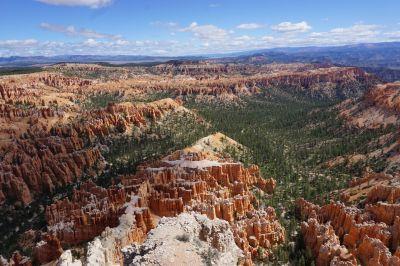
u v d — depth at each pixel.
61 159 165.62
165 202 96.44
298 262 82.31
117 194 104.12
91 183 137.25
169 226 57.34
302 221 100.12
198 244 54.44
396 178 105.38
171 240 53.66
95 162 168.75
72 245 90.69
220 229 60.88
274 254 85.69
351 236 82.38
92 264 53.12
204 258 51.47
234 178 120.12
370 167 156.50
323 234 84.38
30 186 155.75
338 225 90.25
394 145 164.50
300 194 126.88
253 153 167.50
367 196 101.62
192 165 119.88
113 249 72.50
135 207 94.19
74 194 121.19
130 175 131.88
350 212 89.44
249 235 88.31
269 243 88.12
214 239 58.62
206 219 61.62
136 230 84.31
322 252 78.62
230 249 59.81
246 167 134.50
